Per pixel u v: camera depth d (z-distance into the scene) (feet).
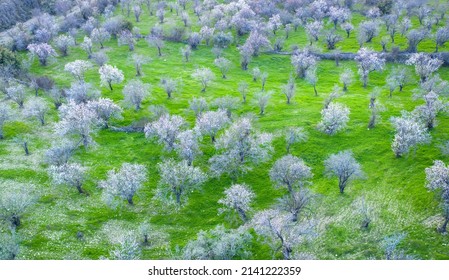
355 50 422.41
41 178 238.07
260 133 276.62
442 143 254.68
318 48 429.79
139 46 455.22
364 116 294.66
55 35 472.85
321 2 513.04
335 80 376.48
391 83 325.42
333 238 189.47
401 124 252.83
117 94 344.90
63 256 185.37
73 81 367.45
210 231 197.67
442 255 175.32
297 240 177.27
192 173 226.79
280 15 503.20
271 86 366.63
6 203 200.75
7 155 259.80
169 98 337.93
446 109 288.51
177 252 186.29
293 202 205.67
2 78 339.36
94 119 287.48
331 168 228.43
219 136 279.28
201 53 443.73
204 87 354.95
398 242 173.68
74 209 217.15
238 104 325.21
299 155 257.34
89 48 424.05
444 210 187.62
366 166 242.78
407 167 236.84
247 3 531.09
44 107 305.32
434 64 351.05
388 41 426.92
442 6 475.72
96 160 259.39
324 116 284.61
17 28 486.38
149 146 274.57
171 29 489.26
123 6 564.30
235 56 435.94
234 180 240.73
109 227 206.80
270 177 225.35
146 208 221.66
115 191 216.54
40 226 203.21
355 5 529.86
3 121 282.36
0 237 182.80
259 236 195.42
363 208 205.77
